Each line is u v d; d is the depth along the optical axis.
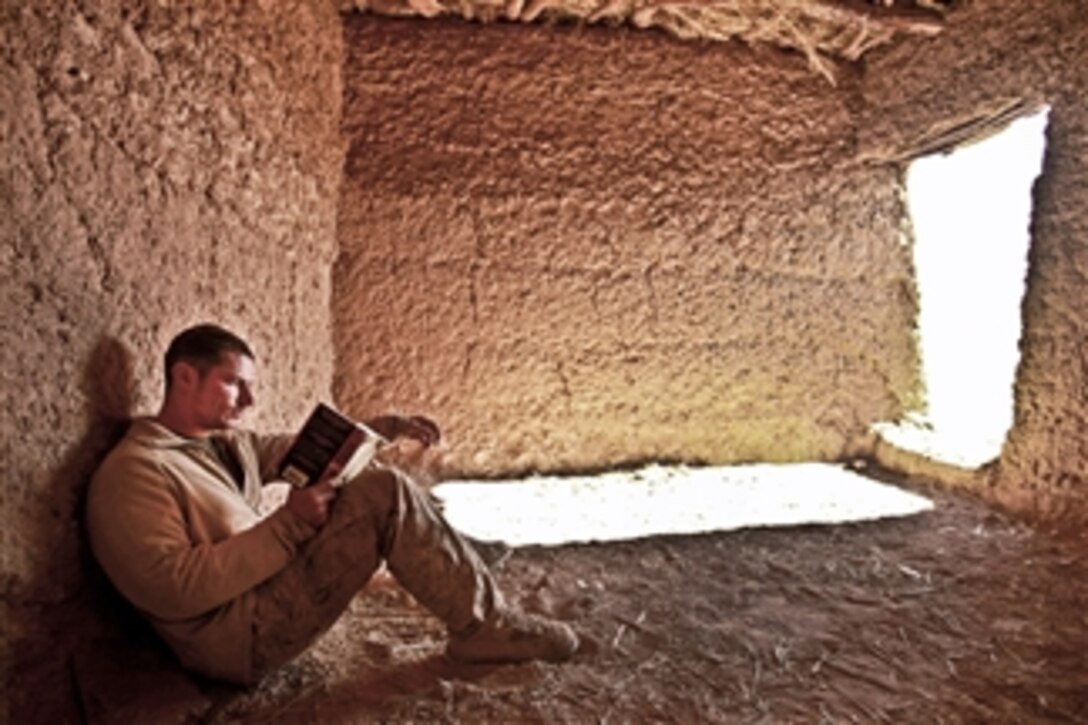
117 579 1.58
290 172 2.95
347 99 3.71
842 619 2.28
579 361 4.00
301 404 3.16
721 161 4.07
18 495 1.45
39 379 1.51
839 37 3.94
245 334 2.54
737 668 1.97
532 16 3.81
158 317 1.96
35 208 1.50
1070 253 2.97
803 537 3.01
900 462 3.98
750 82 4.08
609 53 3.94
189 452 1.80
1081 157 2.93
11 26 1.43
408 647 2.01
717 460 4.19
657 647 2.07
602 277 4.00
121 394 1.79
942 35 3.63
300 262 3.12
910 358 4.33
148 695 1.62
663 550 2.86
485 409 3.93
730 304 4.13
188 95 2.10
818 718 1.74
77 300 1.63
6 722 1.40
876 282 4.29
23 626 1.46
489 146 3.84
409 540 1.77
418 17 3.76
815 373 4.25
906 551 2.85
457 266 3.85
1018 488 3.21
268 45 2.68
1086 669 1.97
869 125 4.09
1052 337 3.05
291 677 1.82
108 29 1.72
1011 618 2.28
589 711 1.72
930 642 2.13
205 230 2.22
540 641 1.94
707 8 3.77
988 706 1.80
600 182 3.96
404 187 3.77
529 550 2.84
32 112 1.49
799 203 4.16
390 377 3.82
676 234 4.05
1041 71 3.13
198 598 1.57
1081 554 2.72
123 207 1.79
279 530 1.65
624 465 4.10
